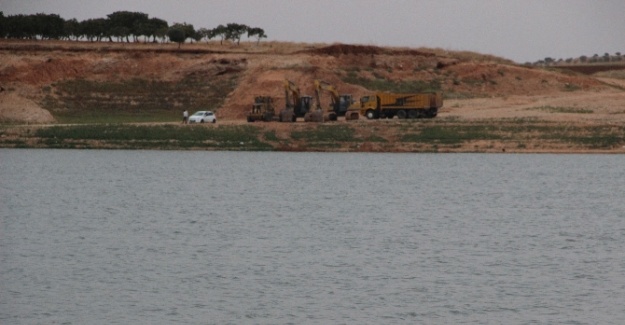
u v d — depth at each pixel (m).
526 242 187.50
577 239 191.38
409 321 128.38
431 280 151.25
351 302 137.50
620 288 145.62
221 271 158.38
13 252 176.00
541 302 137.25
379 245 183.38
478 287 146.50
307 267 161.38
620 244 185.25
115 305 136.50
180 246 182.62
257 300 138.75
